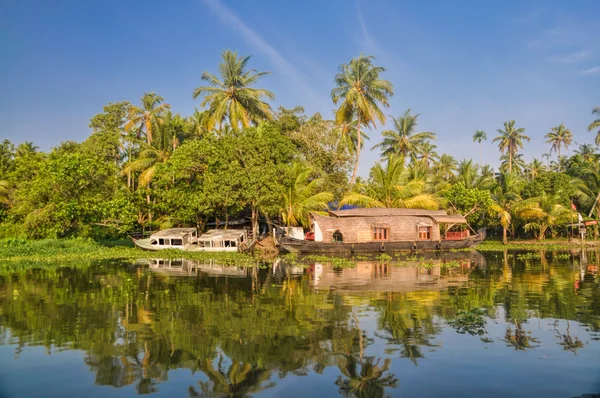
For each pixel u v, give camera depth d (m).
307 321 12.13
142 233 42.09
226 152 36.72
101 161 35.75
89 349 9.94
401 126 58.38
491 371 8.59
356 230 36.12
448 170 74.25
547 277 20.42
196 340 10.51
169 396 7.62
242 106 44.47
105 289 17.33
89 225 35.66
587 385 7.97
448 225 40.56
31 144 54.66
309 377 8.34
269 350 9.78
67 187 33.97
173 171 36.84
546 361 9.09
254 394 7.67
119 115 52.19
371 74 47.16
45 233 34.16
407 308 13.70
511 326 11.59
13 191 40.78
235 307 13.93
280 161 38.28
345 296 15.72
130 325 11.84
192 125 48.50
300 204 38.66
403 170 43.97
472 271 22.84
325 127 46.62
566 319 12.30
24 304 14.51
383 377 8.34
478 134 84.44
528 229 49.78
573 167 59.91
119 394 7.71
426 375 8.41
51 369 8.80
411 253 35.16
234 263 27.23
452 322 11.99
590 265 25.56
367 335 10.80
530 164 78.44
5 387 7.99
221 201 35.59
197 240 35.84
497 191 49.72
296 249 34.59
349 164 48.69
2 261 28.19
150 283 18.84
